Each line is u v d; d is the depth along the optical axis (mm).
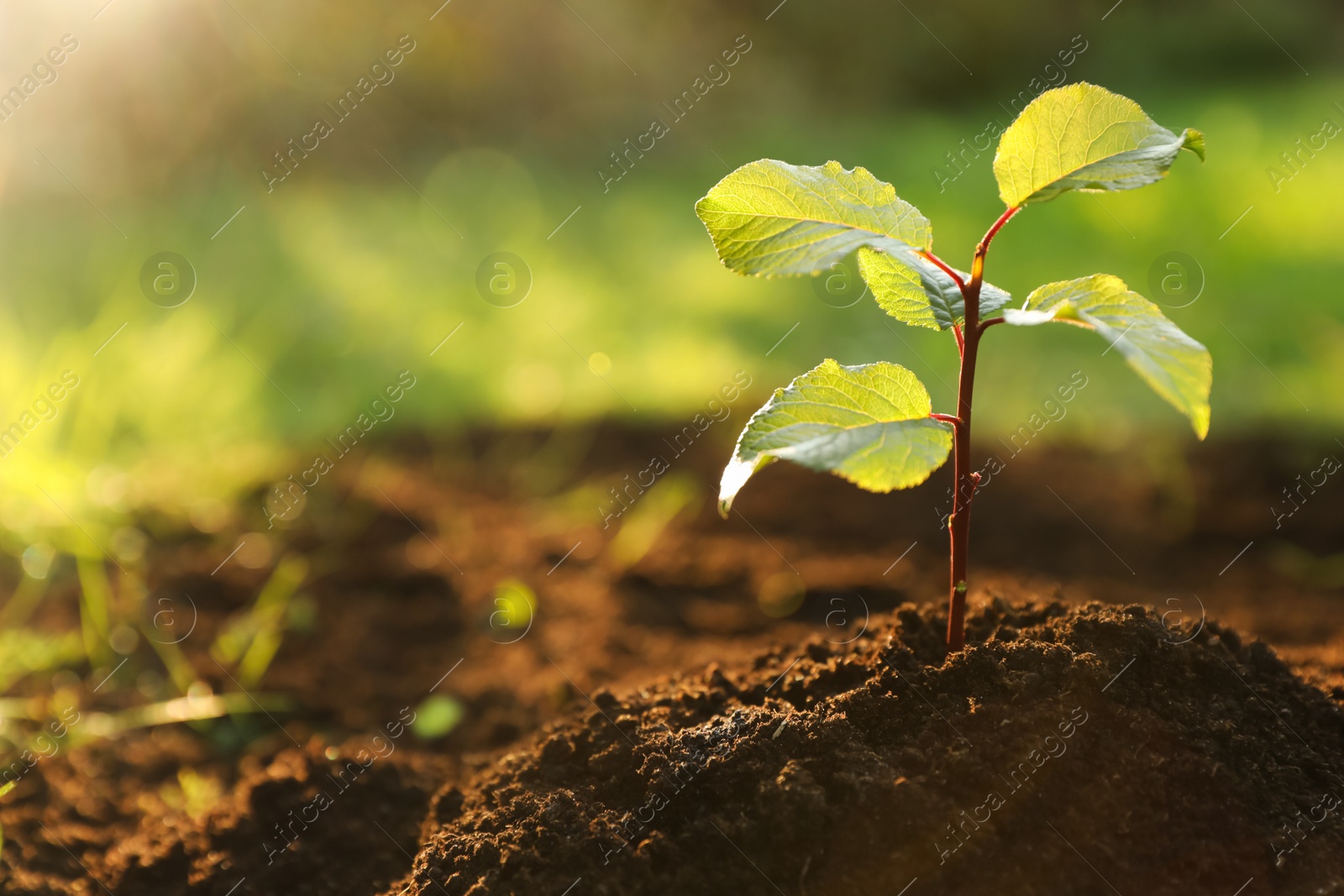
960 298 989
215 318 2254
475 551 1538
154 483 1612
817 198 968
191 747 1181
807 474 1778
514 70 4223
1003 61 5293
